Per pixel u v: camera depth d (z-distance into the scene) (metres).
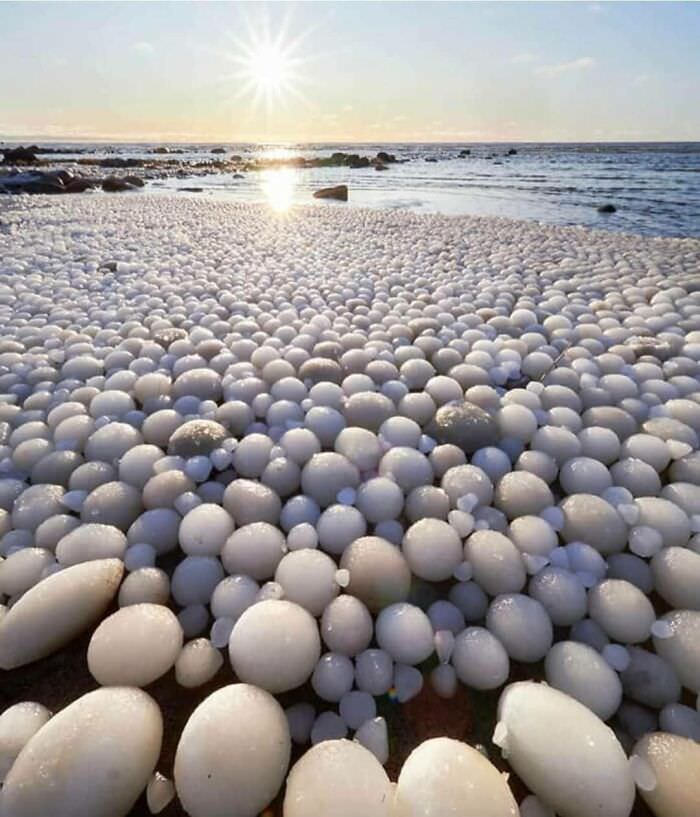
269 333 2.38
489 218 6.40
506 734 0.79
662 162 20.52
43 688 0.93
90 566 1.03
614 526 1.17
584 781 0.71
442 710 0.90
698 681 0.89
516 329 2.33
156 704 0.83
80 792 0.68
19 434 1.56
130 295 2.98
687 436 1.51
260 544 1.10
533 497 1.25
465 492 1.27
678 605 1.04
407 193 10.53
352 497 1.28
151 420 1.59
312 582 1.00
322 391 1.71
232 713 0.75
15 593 1.07
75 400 1.75
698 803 0.72
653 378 1.87
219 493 1.34
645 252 3.99
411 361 1.95
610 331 2.26
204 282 3.20
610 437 1.47
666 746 0.79
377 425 1.60
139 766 0.73
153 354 2.11
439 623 1.01
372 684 0.90
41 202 8.24
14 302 2.80
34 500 1.28
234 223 6.01
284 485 1.36
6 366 2.01
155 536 1.18
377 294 2.92
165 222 5.98
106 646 0.88
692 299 2.66
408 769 0.72
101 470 1.38
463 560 1.12
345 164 22.97
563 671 0.89
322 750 0.75
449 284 3.08
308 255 4.15
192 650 0.94
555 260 3.82
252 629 0.88
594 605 1.02
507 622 0.97
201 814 0.70
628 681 0.92
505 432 1.54
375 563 1.04
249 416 1.67
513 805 0.69
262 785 0.72
